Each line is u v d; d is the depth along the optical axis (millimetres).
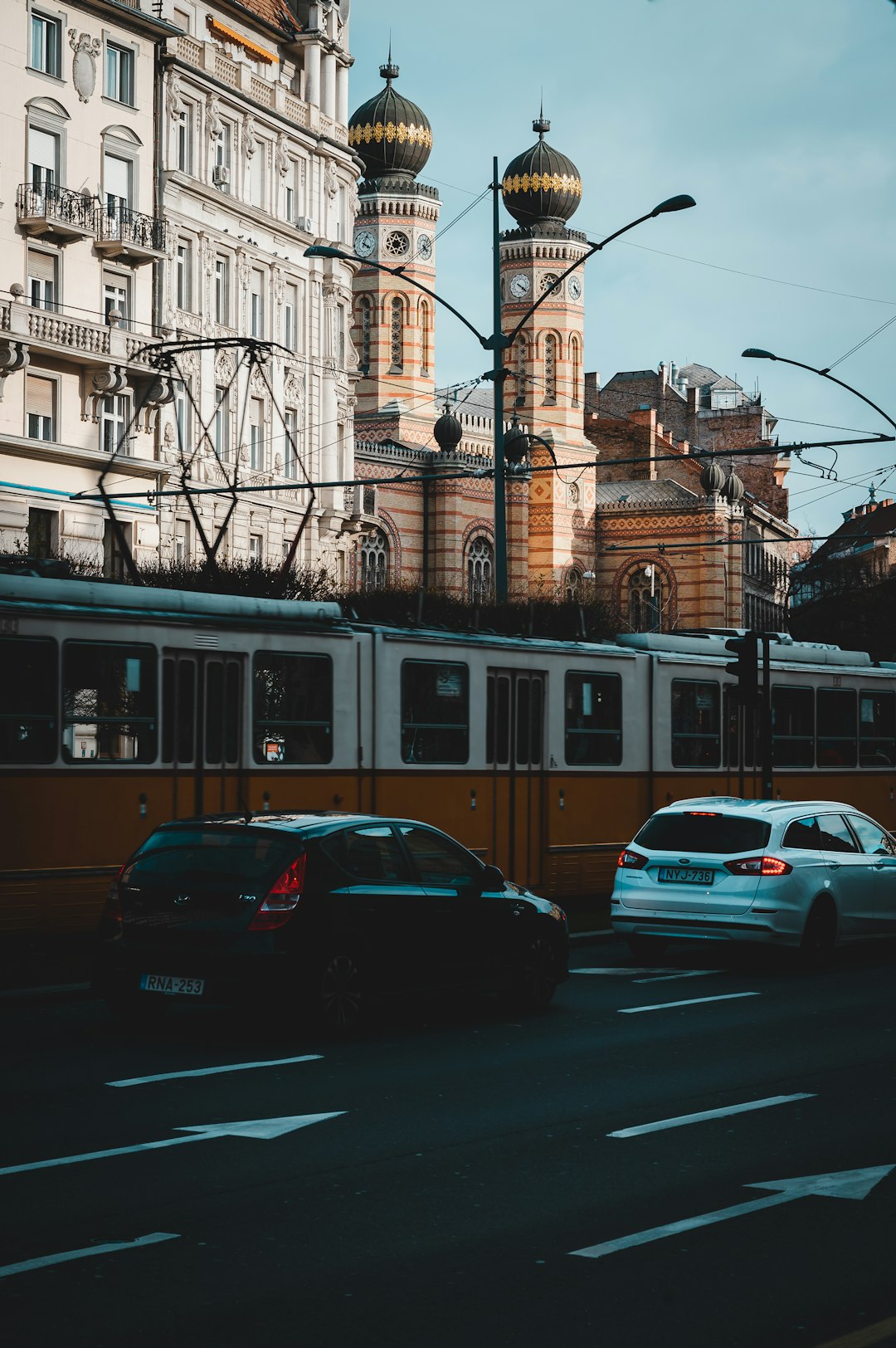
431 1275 7531
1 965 18312
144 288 47594
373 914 14219
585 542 97375
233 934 13531
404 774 23031
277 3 57875
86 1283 7301
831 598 81375
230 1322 6824
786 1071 12844
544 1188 9164
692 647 28484
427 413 89250
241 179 53125
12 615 18672
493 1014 15727
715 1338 6742
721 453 31484
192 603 20703
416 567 82312
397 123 88438
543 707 25328
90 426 45219
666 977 18781
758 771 29250
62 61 44562
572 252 96625
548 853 25266
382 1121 10844
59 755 19016
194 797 20422
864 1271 7684
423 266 89125
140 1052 13273
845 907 19828
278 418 55406
